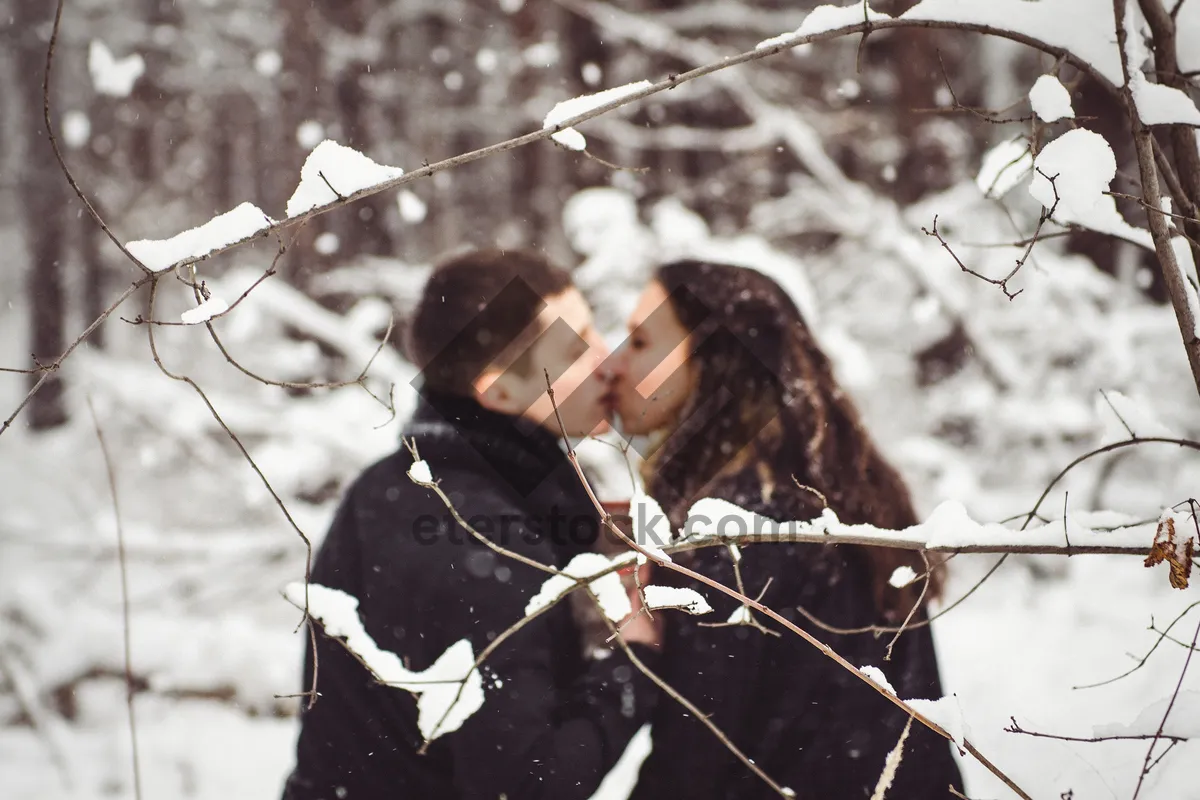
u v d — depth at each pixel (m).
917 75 8.53
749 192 9.74
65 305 11.11
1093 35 1.33
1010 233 6.57
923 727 1.60
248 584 5.32
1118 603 4.46
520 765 1.45
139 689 4.20
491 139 12.03
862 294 7.26
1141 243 1.41
